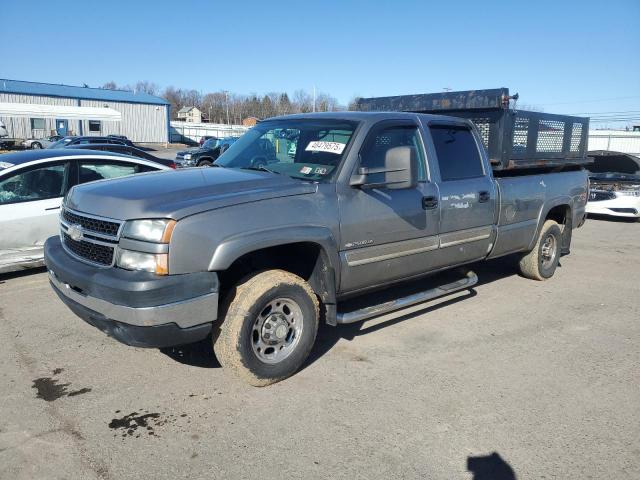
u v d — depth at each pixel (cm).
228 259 355
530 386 412
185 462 311
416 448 329
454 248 529
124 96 6131
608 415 371
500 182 583
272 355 401
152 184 396
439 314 571
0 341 478
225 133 7406
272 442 332
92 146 1044
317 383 409
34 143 3903
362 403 381
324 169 432
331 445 330
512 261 763
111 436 335
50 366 430
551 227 690
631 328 545
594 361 461
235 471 304
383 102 738
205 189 379
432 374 429
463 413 370
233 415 362
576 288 690
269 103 11150
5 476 295
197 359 447
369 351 471
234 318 374
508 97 603
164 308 337
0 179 642
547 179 668
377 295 612
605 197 1355
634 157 1445
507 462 317
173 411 366
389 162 426
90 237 375
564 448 332
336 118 474
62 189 688
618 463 318
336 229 416
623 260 877
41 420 351
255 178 412
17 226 646
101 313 352
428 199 489
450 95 651
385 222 451
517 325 545
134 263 345
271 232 375
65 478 295
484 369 440
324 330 517
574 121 727
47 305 573
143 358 446
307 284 412
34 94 5438
